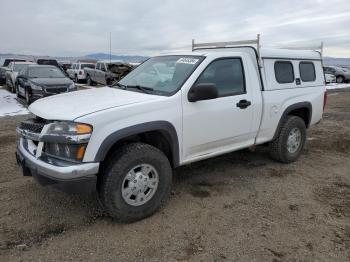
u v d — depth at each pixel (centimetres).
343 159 596
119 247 310
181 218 366
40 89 1179
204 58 419
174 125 373
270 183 472
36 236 323
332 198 428
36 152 333
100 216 365
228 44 517
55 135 316
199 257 298
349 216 380
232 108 434
